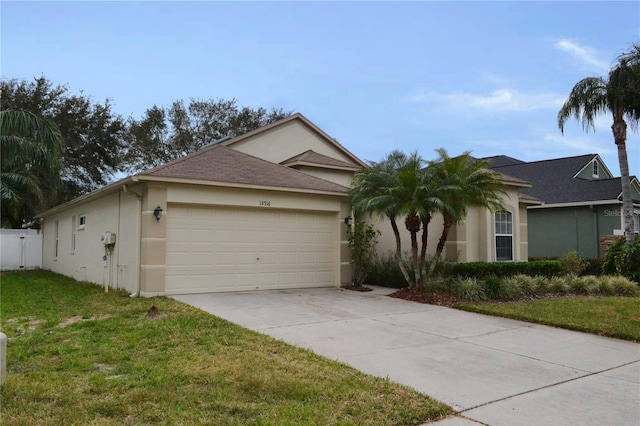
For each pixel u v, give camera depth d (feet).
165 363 18.89
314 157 58.23
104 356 19.74
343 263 45.14
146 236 35.70
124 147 108.58
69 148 92.12
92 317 28.27
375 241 47.14
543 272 49.42
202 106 127.13
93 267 47.70
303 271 43.60
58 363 18.83
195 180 37.01
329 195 44.14
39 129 42.19
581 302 37.40
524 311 33.17
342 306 34.47
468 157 39.29
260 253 41.22
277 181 41.98
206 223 38.60
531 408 15.87
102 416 13.71
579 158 84.48
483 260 52.42
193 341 22.59
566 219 73.92
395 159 41.24
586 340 26.27
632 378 19.58
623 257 50.37
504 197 53.93
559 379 19.24
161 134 122.01
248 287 40.37
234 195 39.40
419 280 40.34
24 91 90.43
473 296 37.65
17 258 73.20
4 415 13.51
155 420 13.52
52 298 36.27
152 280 35.68
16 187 61.98
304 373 18.28
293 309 32.50
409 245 50.85
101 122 97.96
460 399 16.55
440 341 25.12
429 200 37.17
